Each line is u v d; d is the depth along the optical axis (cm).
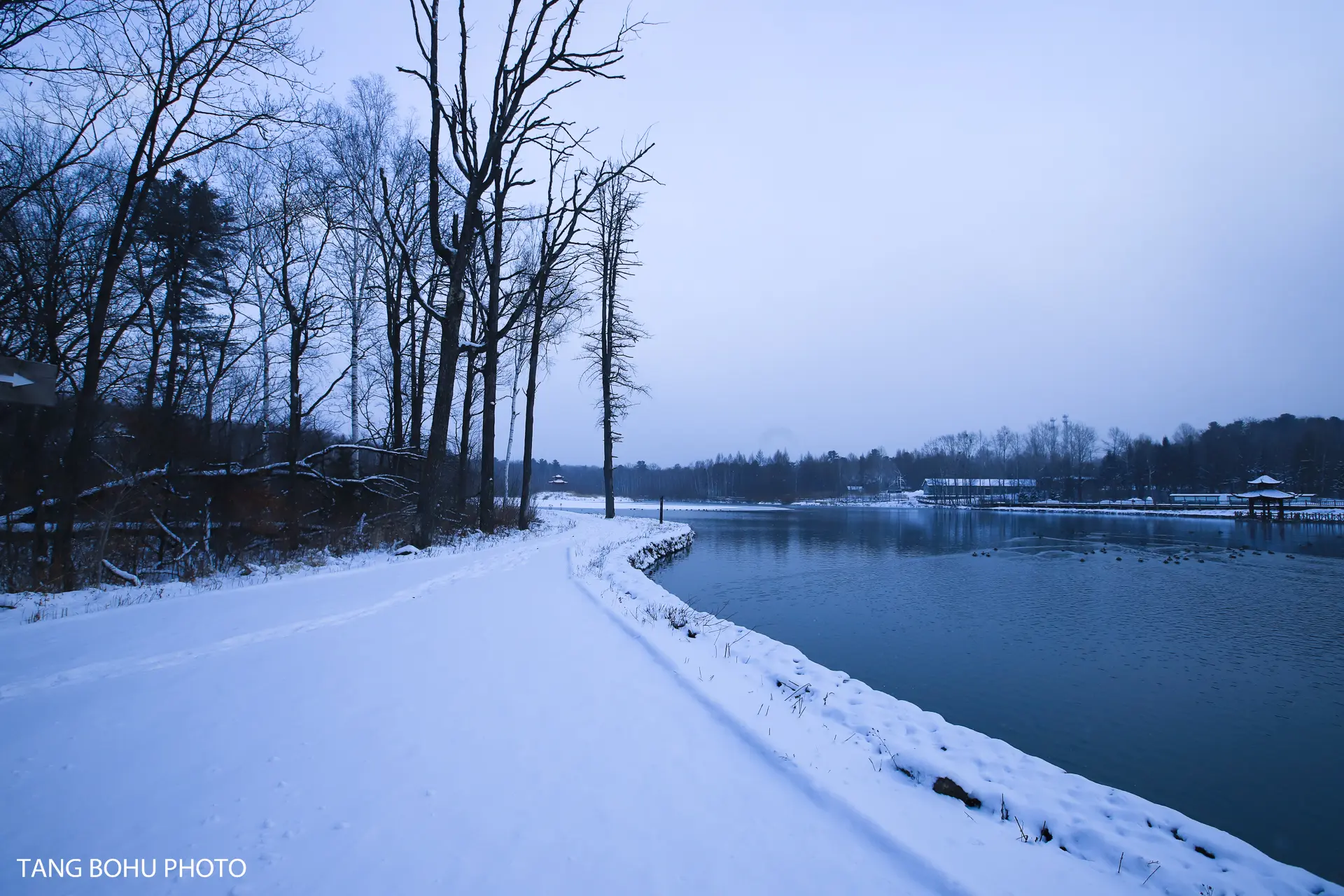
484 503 2036
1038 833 383
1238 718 709
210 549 1347
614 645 678
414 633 701
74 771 358
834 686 648
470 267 2044
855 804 353
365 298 2006
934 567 1936
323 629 710
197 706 464
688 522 4256
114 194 1429
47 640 641
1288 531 3659
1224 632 1107
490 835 304
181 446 1309
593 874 275
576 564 1348
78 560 1159
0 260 1242
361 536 1622
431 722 447
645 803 344
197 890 255
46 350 1277
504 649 646
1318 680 841
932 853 321
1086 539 3059
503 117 1495
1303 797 536
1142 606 1331
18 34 902
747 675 652
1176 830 402
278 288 1703
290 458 1551
